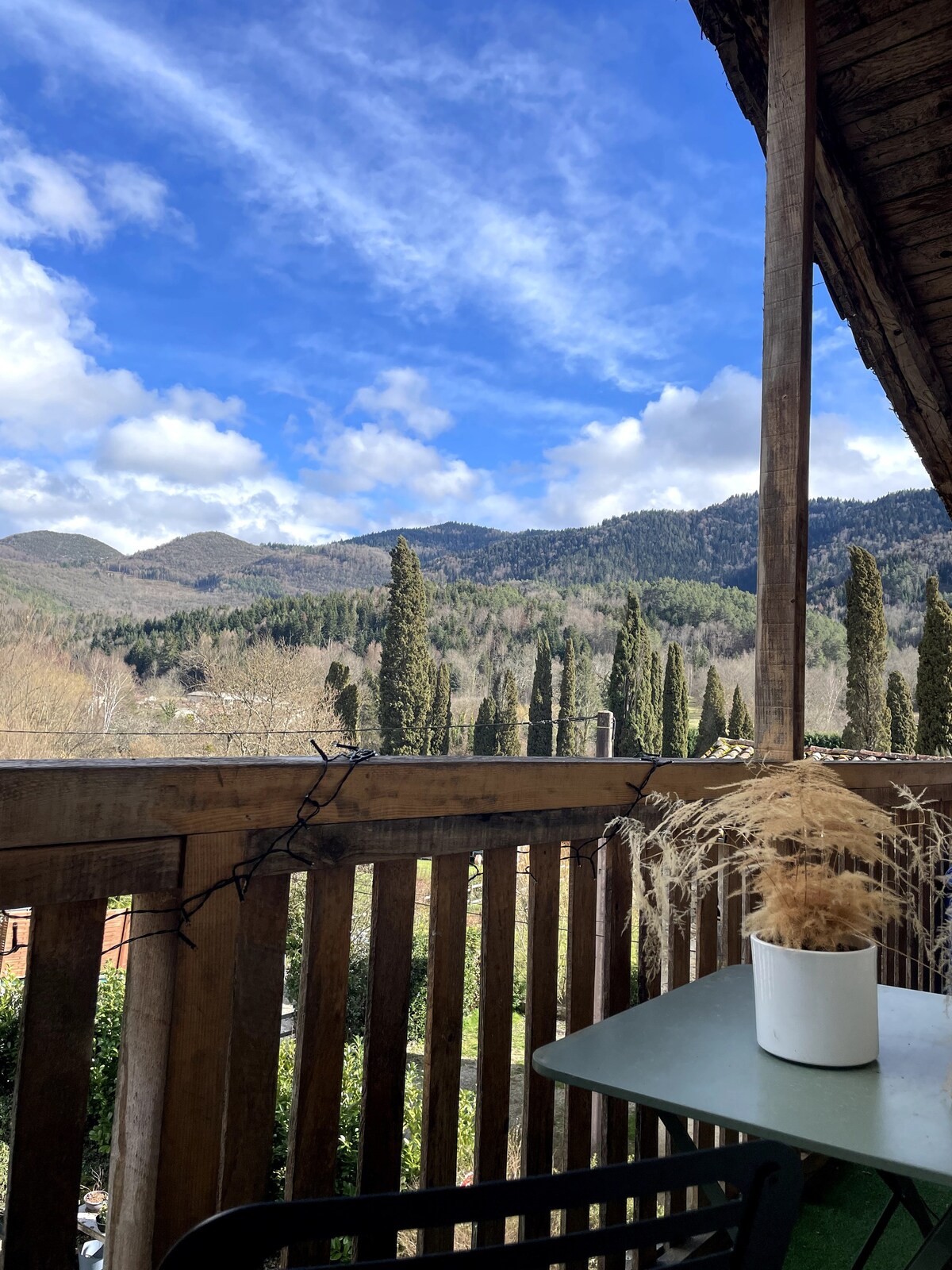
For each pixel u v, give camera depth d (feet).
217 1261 1.56
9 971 22.77
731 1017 4.28
